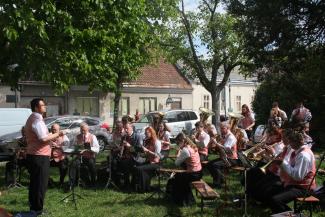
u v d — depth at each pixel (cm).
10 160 1063
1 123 1634
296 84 2138
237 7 2105
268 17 1948
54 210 789
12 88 1027
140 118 2106
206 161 998
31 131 718
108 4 1066
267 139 777
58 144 1004
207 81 2662
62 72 962
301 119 818
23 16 838
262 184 710
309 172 640
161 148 1044
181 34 2545
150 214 765
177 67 3644
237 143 985
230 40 2464
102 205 830
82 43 1023
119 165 986
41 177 726
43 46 911
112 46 1117
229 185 949
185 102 3559
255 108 2400
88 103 3080
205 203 823
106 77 1142
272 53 2061
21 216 727
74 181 952
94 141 1016
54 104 2927
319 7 1908
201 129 1049
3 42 916
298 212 610
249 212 742
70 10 1009
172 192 832
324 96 2022
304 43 2008
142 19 1271
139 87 3297
